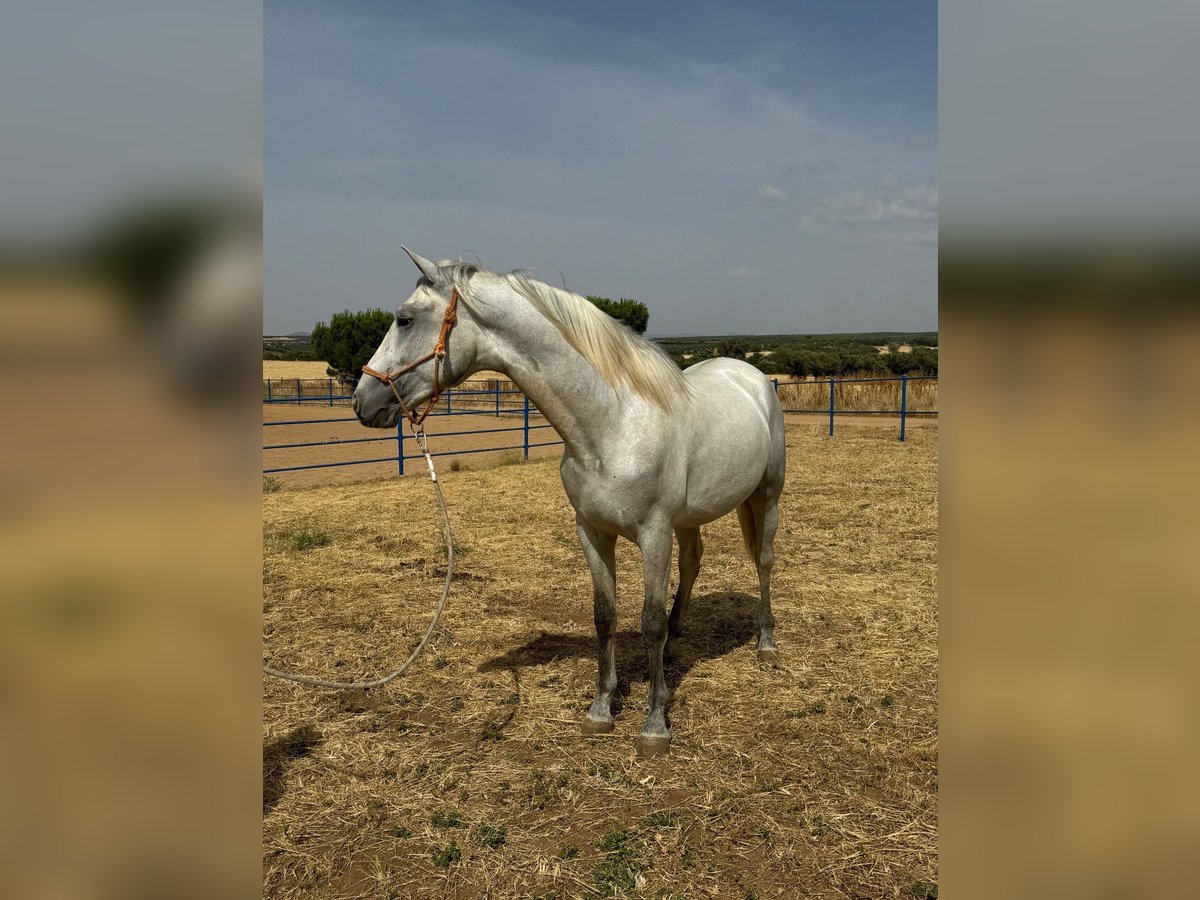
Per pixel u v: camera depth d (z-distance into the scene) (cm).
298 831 262
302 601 504
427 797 281
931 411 1662
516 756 309
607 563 323
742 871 237
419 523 729
